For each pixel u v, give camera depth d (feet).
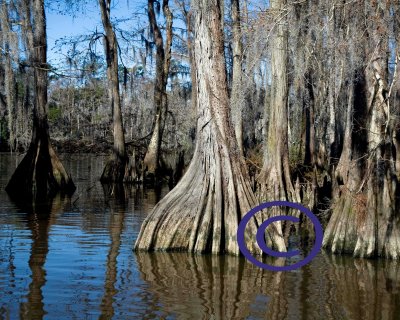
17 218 43.01
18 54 63.77
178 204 31.73
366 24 29.63
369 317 20.72
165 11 87.92
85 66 85.97
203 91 32.22
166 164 89.20
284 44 50.72
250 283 25.00
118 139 83.56
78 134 168.25
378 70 31.55
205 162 31.91
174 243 31.24
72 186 68.08
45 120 65.98
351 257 31.22
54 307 21.01
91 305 21.31
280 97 52.21
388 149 31.27
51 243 32.89
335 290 24.18
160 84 88.48
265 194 50.52
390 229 30.86
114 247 32.07
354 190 32.63
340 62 35.19
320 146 76.64
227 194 31.35
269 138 52.34
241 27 40.37
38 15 65.36
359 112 33.12
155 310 20.93
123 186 78.89
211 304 21.81
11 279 24.73
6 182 75.92
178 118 119.85
